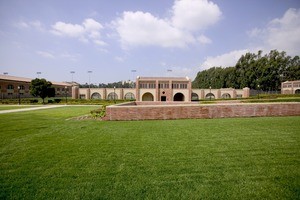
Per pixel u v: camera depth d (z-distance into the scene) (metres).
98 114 14.11
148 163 4.81
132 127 9.61
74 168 4.59
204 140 6.80
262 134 7.50
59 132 8.70
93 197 3.36
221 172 4.25
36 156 5.45
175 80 49.88
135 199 3.28
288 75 71.69
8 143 6.86
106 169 4.49
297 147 5.86
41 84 45.25
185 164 4.70
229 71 79.12
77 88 53.88
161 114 12.38
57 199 3.32
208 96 53.78
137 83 49.53
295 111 12.91
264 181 3.82
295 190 3.49
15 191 3.60
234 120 11.11
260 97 38.53
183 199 3.26
